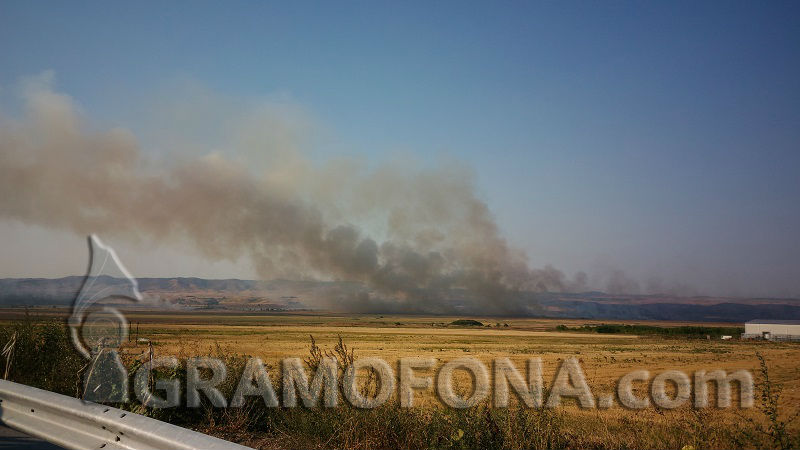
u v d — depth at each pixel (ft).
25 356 29.73
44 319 31.73
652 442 21.68
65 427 19.20
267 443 21.39
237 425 22.94
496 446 20.36
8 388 21.83
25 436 20.15
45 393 20.39
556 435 21.52
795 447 18.92
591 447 21.31
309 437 21.34
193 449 14.48
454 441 19.75
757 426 20.74
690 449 18.84
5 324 30.91
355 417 21.17
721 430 21.52
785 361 105.70
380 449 19.89
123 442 17.02
